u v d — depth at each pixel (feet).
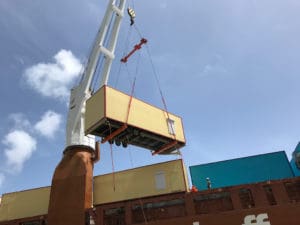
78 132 73.15
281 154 70.38
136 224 50.60
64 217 57.52
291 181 47.32
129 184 63.57
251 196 47.98
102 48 82.07
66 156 68.08
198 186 71.26
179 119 75.00
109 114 57.21
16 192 73.67
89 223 54.90
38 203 69.51
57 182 63.05
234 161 72.64
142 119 63.57
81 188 60.70
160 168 62.54
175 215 50.26
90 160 67.67
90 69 79.82
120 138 64.95
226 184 70.28
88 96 78.13
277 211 44.39
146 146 71.26
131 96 64.80
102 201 63.72
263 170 69.72
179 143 71.77
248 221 44.96
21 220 60.54
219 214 46.78
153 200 52.44
